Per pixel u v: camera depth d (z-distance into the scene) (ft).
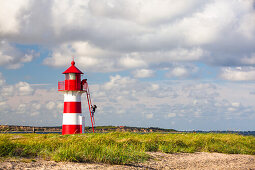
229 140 89.51
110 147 58.54
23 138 77.25
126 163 52.54
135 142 70.13
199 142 82.79
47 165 44.73
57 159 48.83
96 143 61.41
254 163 63.93
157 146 71.20
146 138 79.05
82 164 47.60
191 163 58.80
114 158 51.72
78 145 55.31
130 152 57.98
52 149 54.90
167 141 76.64
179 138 85.35
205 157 67.31
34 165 43.88
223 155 72.54
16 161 45.42
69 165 46.01
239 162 63.98
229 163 61.82
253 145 88.58
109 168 46.65
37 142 59.77
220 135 101.04
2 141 52.65
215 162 61.93
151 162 56.24
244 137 98.17
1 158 46.37
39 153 51.75
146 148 67.67
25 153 50.67
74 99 139.03
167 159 60.85
